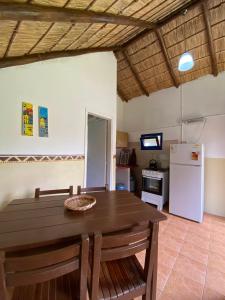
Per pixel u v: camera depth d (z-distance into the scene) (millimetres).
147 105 4934
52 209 1533
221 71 3580
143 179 4371
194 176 3361
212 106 3711
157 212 1477
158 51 3668
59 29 1927
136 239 1028
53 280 1130
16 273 800
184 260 2184
